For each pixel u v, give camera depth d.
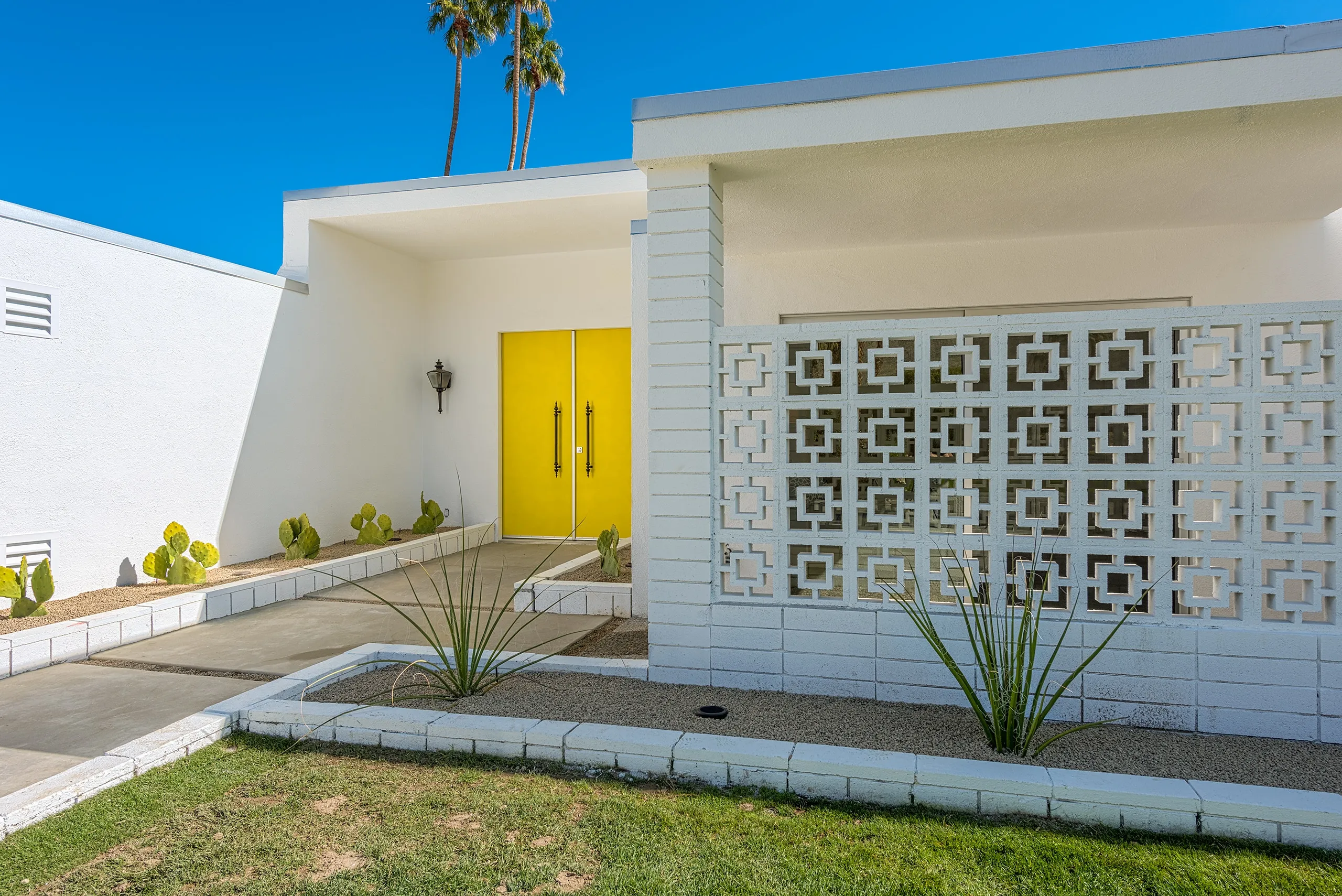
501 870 2.40
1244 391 3.39
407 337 9.41
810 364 5.98
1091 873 2.37
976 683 3.61
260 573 6.53
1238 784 2.74
